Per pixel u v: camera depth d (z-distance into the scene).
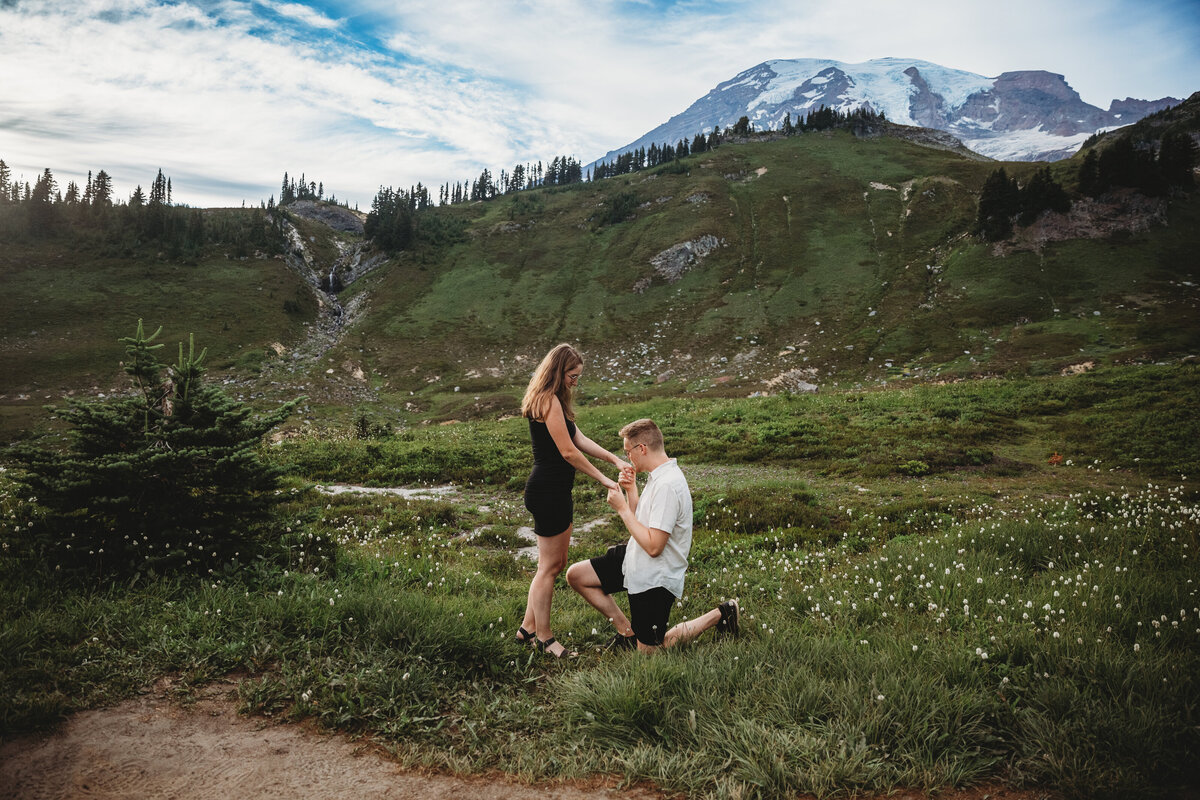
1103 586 5.08
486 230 141.88
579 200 153.12
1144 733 2.91
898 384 56.56
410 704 3.49
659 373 77.56
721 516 11.06
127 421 5.54
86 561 5.11
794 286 93.00
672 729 3.25
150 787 2.70
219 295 111.56
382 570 6.45
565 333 95.25
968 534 7.69
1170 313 63.50
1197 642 4.02
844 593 5.61
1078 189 91.62
